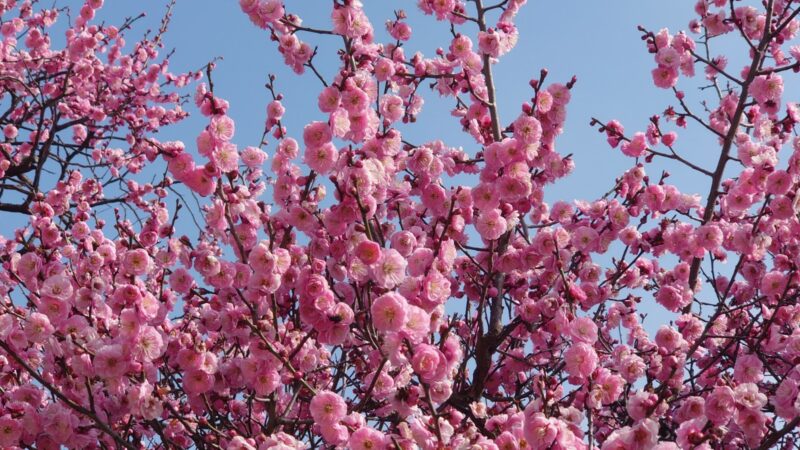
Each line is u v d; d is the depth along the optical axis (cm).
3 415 455
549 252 635
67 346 462
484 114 696
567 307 476
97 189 962
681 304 697
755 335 636
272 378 485
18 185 1019
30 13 1182
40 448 470
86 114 1170
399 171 622
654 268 769
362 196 457
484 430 550
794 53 728
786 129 687
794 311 642
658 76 748
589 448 395
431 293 418
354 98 466
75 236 644
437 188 593
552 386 432
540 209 780
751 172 637
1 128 1091
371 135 480
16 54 1150
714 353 718
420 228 617
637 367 561
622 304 706
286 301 584
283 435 430
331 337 461
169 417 571
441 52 769
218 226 500
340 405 409
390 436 394
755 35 789
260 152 559
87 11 1152
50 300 470
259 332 460
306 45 608
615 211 670
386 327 380
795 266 649
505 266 641
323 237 541
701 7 798
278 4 588
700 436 368
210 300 589
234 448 423
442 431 420
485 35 629
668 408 566
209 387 492
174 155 471
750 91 711
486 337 637
